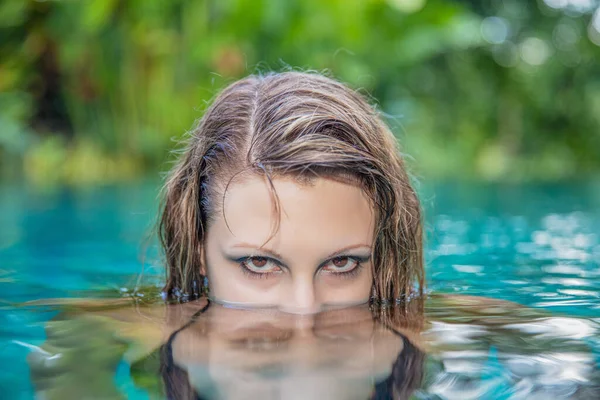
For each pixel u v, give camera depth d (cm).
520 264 223
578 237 297
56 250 263
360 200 137
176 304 148
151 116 682
